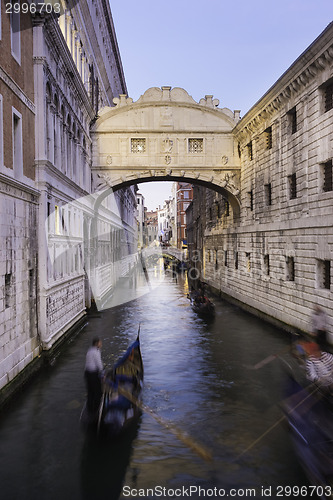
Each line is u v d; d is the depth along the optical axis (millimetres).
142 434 8383
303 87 16609
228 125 25656
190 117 25500
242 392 10680
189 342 15906
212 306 21625
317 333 12852
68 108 17922
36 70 13281
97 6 26938
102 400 8359
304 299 16500
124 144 25188
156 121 25344
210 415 9266
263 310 21312
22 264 11570
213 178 25703
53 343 13961
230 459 7375
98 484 6668
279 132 19312
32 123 13008
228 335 17203
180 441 8070
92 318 19328
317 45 14273
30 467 7156
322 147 15117
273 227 19844
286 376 9586
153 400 10172
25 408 9633
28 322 12062
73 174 19875
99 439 7977
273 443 7941
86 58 23828
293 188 18359
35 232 12922
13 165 11125
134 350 10531
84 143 23000
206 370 12508
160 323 19125
